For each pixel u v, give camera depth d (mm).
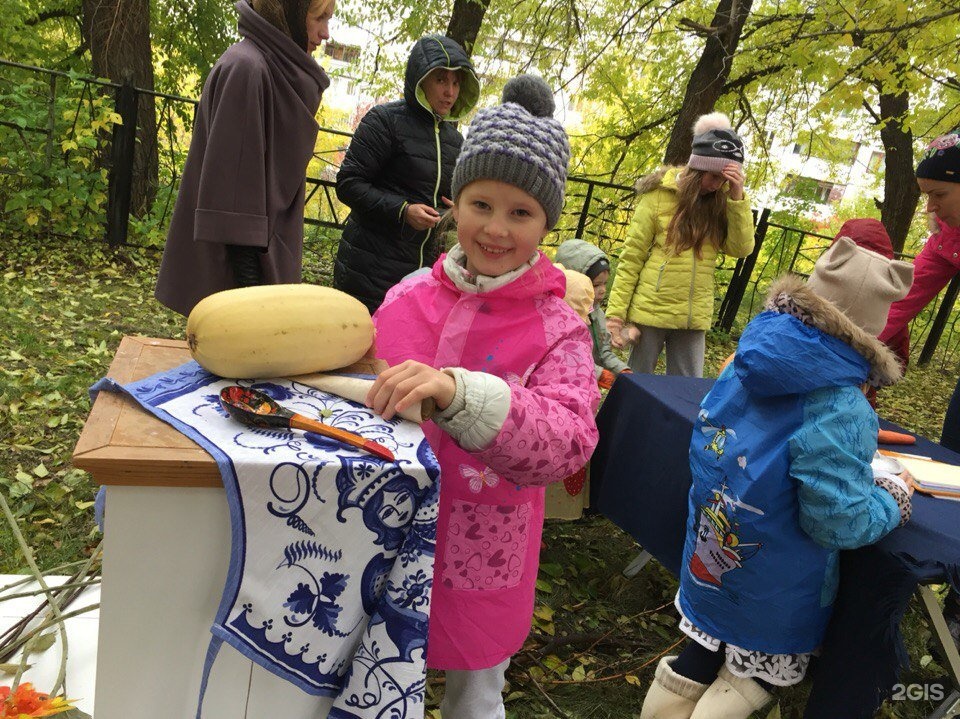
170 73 9398
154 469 931
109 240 6020
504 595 1355
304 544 986
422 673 1035
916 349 8375
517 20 8312
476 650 1341
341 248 2855
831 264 1569
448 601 1330
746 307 8344
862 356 1519
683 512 2186
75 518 2604
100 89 6254
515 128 1223
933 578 1509
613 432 2553
